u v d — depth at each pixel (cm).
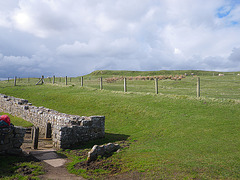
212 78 6138
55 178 777
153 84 5078
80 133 1396
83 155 1116
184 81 5322
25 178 745
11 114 2519
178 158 915
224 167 773
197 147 1092
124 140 1434
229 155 921
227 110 1875
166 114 1967
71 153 1165
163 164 844
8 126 991
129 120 1959
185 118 1783
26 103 2456
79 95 3058
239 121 1570
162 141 1316
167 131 1536
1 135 954
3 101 2795
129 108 2281
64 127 1284
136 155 1037
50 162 980
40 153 1123
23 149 1172
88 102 2678
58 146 1273
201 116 1788
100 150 1038
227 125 1500
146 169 811
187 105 2152
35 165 903
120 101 2572
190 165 807
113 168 875
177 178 699
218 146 1083
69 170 875
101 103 2572
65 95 3145
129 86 4509
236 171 732
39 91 3681
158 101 2412
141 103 2408
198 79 2441
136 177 748
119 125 1859
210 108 1983
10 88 4106
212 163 819
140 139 1430
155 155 998
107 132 1698
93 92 3281
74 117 1645
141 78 7056
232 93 2997
